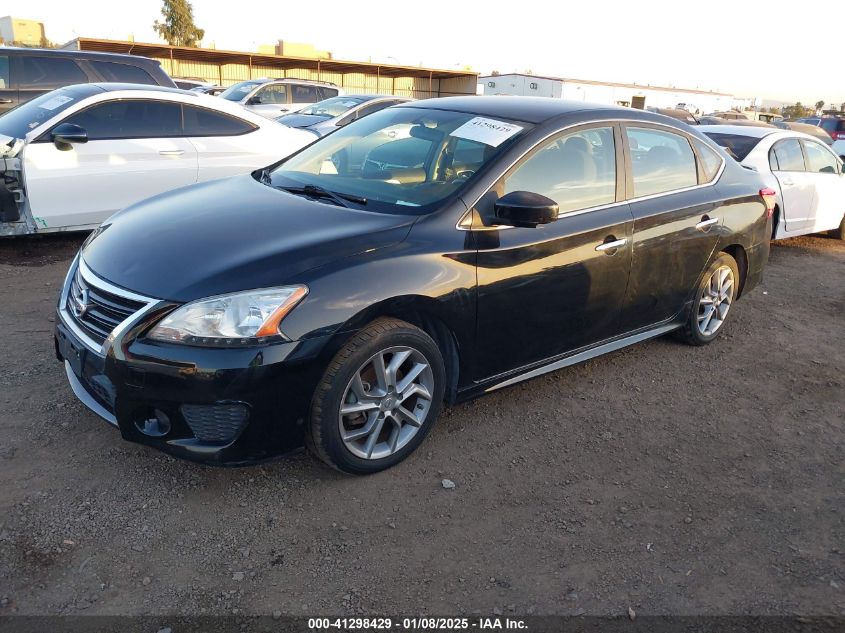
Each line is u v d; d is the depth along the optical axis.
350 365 2.79
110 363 2.62
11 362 3.90
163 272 2.73
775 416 3.98
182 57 32.75
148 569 2.44
